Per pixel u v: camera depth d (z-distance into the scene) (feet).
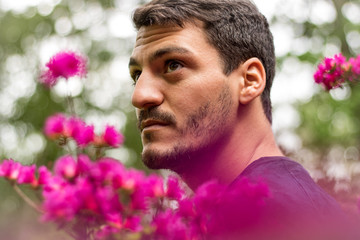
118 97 34.99
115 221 3.39
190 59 4.84
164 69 4.94
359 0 27.32
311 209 4.05
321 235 3.63
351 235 3.58
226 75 4.98
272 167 4.63
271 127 5.50
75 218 3.34
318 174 11.28
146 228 3.64
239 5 5.31
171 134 4.77
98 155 4.13
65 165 3.47
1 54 35.99
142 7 5.17
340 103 24.48
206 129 4.81
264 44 5.49
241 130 5.03
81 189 3.24
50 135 4.10
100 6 35.45
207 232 3.52
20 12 36.81
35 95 34.22
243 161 4.98
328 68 6.57
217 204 3.55
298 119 24.58
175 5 5.02
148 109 4.87
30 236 4.76
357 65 6.47
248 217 3.48
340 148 23.73
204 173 4.97
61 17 36.01
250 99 5.05
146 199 3.92
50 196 3.21
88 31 35.76
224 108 4.91
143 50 5.05
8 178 3.76
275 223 3.77
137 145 32.17
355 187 8.66
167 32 4.97
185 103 4.79
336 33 27.32
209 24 5.00
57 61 4.73
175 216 3.67
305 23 27.17
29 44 36.01
